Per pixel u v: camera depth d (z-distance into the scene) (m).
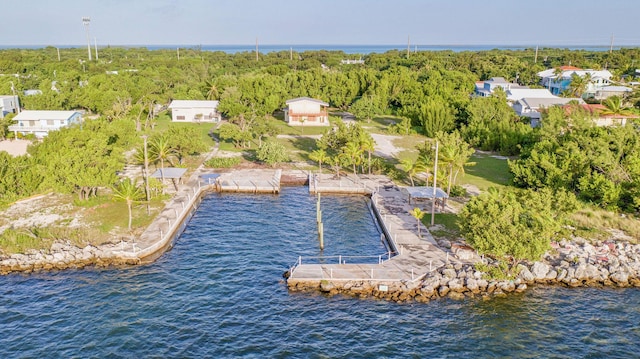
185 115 110.81
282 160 72.38
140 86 127.75
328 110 129.50
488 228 37.78
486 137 85.56
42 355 29.23
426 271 38.59
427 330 32.22
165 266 40.88
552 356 29.84
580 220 48.53
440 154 53.72
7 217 48.94
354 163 67.06
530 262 39.84
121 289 36.88
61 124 89.88
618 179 52.88
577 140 59.53
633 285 38.00
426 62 182.25
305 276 37.97
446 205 54.38
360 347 30.47
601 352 30.27
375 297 36.03
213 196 61.12
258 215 54.25
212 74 172.00
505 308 34.66
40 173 54.97
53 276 38.59
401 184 64.75
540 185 56.62
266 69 162.50
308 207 57.25
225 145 86.00
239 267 40.97
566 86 134.75
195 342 30.72
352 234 48.84
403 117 106.19
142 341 30.67
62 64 163.00
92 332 31.52
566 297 36.22
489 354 29.91
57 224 47.28
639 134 60.78
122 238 44.47
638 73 157.38
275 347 30.39
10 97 105.12
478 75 175.12
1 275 38.50
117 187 54.56
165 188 60.28
